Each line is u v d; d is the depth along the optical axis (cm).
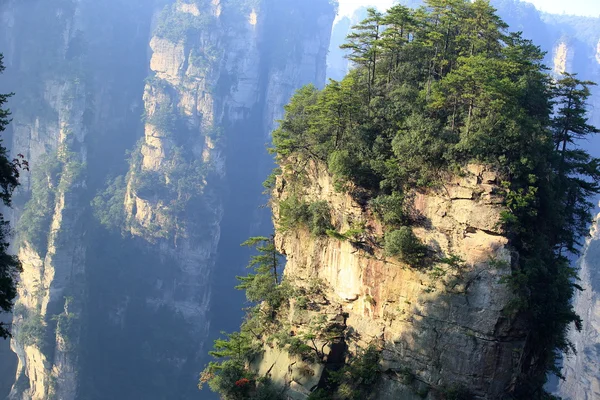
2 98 5041
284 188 6756
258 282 6688
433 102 5578
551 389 13725
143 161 17325
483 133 5125
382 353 5369
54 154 15562
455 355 4950
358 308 5669
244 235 19262
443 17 6438
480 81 5284
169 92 18188
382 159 5644
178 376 15438
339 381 5444
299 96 7262
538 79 5844
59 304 14012
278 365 5812
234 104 19762
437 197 5266
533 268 4900
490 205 5003
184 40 18162
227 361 6272
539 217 5222
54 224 14375
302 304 5947
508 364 4859
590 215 5994
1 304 4519
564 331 5831
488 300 4881
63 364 13350
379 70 6562
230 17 19838
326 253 5981
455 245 5128
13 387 13850
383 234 5516
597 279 13100
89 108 16875
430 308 5128
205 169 17262
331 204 5959
